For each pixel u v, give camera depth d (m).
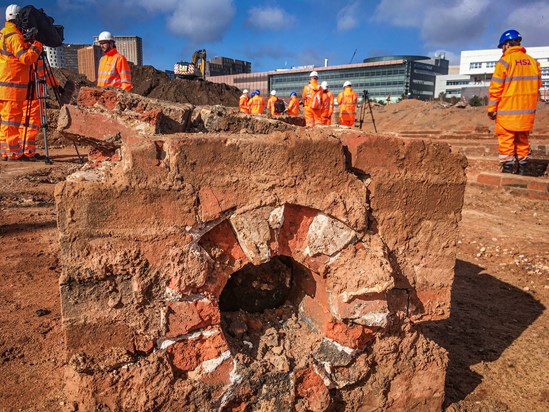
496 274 5.20
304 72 76.50
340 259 2.34
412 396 2.64
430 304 2.64
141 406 2.04
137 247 2.02
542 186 8.88
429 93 74.81
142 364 2.08
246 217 2.15
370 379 2.53
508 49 9.05
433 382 2.67
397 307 2.56
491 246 6.07
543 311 4.29
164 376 2.08
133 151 1.97
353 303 2.31
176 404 2.11
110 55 7.62
